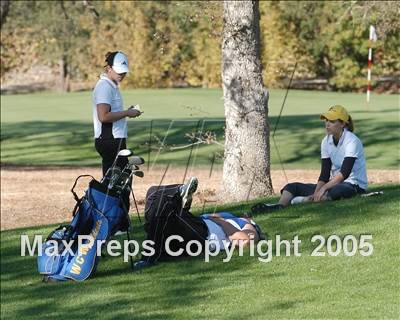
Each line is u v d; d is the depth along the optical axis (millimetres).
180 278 18312
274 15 104188
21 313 17469
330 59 109375
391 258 17938
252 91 28672
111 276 19141
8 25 114812
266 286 17203
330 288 16703
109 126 22156
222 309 16141
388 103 83562
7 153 56531
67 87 124562
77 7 93688
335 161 22422
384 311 15164
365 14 47281
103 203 19078
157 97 94938
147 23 112812
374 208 21188
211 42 110000
